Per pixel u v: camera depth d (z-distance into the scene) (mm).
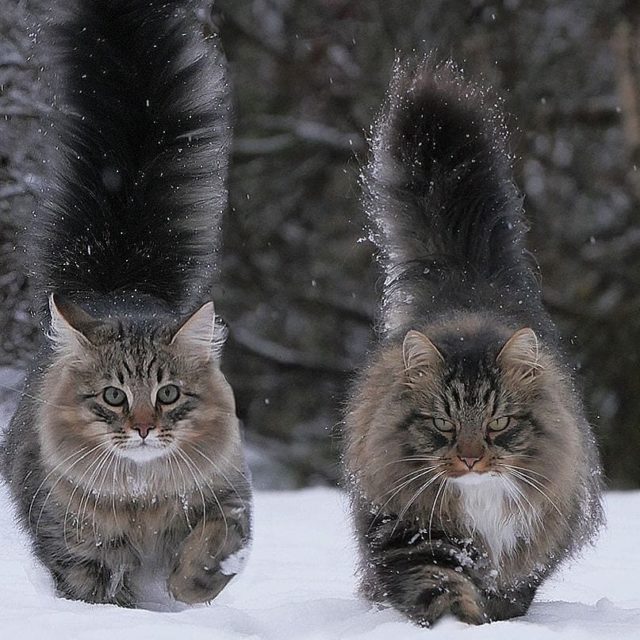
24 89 16266
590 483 10602
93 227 11859
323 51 31922
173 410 9703
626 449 28344
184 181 12266
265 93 32125
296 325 31922
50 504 9852
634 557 13523
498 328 10445
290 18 32625
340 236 31688
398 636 8258
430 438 9633
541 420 9773
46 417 9844
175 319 10383
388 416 9867
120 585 10062
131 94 12414
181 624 8281
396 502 9766
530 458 9695
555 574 11008
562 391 10242
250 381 31172
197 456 9805
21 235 14602
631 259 30453
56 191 12102
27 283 15617
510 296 11367
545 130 30812
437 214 12000
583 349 29016
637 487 28281
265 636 8766
